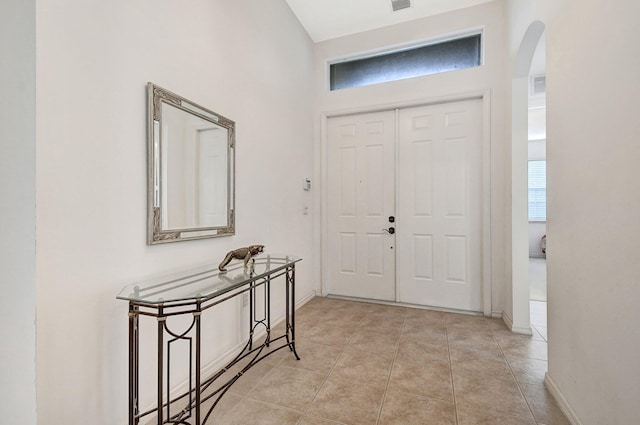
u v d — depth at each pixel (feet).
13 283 1.32
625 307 3.56
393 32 10.89
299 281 10.61
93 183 4.09
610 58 3.82
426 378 6.16
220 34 6.64
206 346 6.19
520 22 7.66
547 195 5.70
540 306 10.82
